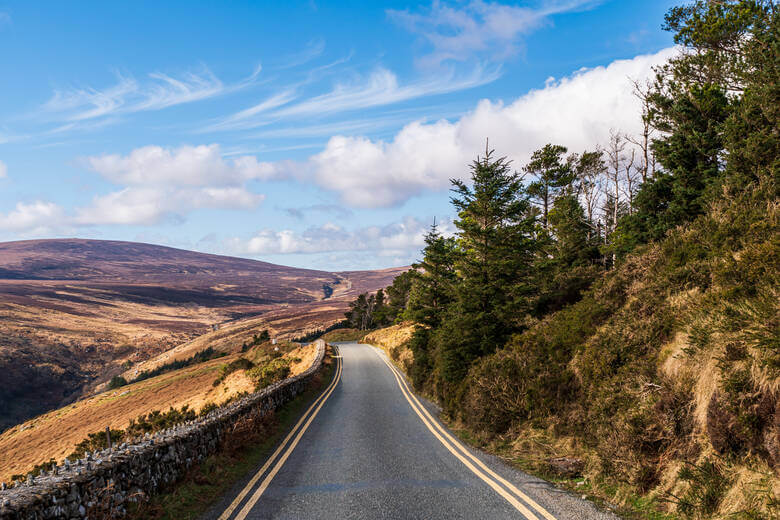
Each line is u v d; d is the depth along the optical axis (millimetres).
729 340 5578
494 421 9922
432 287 29219
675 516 4777
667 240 12133
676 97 20531
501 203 20094
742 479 4469
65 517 4621
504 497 5879
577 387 8961
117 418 47500
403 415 14508
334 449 9727
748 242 8516
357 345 59844
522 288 17000
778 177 11258
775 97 13289
